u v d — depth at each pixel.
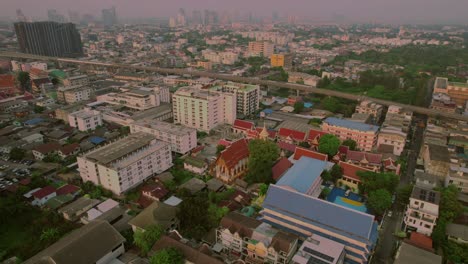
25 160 161.50
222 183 139.75
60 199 124.81
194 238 106.75
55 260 85.25
